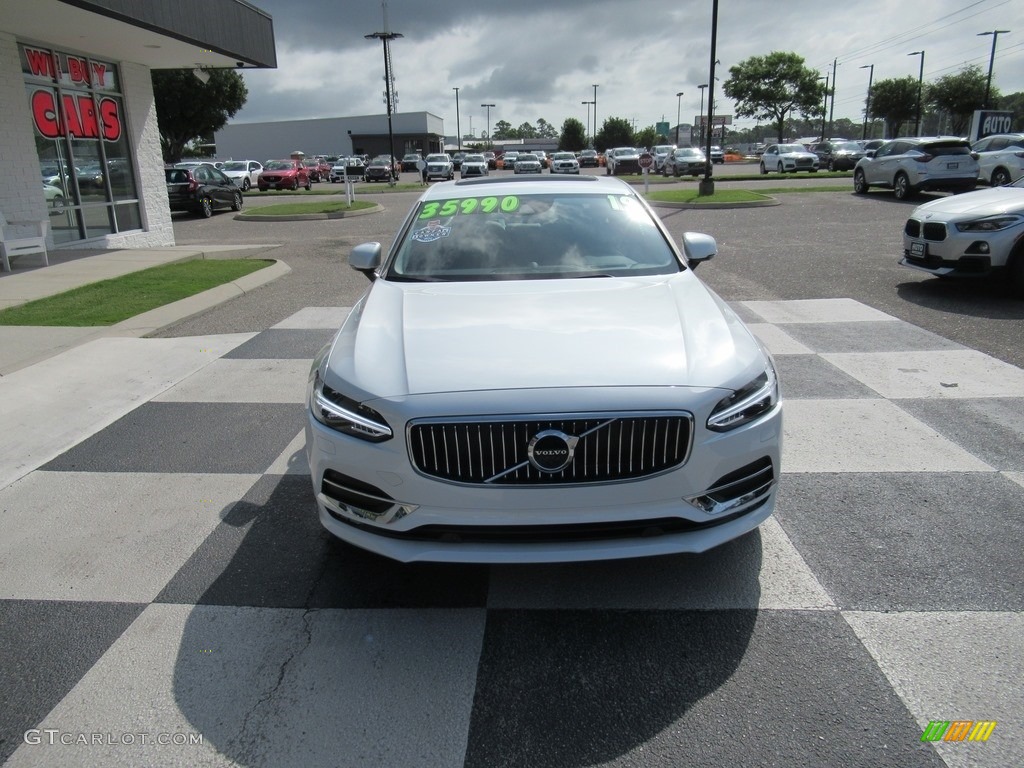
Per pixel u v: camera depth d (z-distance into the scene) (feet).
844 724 8.13
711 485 9.52
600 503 9.26
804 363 20.31
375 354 10.61
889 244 41.39
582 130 308.81
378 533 9.89
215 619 10.28
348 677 9.09
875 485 13.42
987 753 7.69
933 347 21.44
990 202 27.30
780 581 10.71
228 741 8.16
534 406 9.21
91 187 46.24
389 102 128.47
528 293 12.45
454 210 15.55
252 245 48.29
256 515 13.15
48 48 42.42
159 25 39.04
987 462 14.20
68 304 29.17
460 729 8.24
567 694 8.70
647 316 11.34
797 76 221.46
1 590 11.10
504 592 10.71
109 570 11.55
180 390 19.74
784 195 76.48
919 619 9.78
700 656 9.25
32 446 16.30
